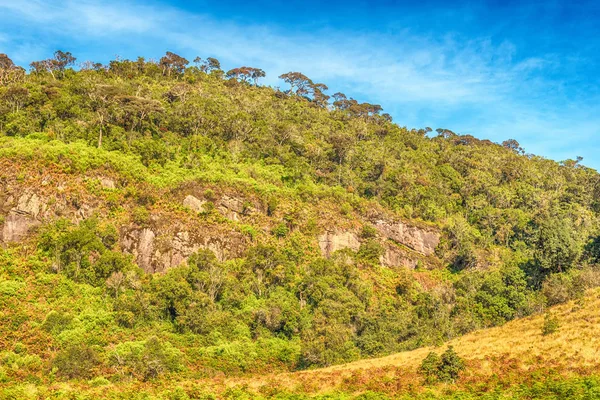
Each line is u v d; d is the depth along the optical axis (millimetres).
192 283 71062
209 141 101062
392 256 93562
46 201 73438
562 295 64875
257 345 64625
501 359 45312
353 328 69562
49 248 69188
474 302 76688
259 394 42250
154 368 50875
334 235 89812
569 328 49844
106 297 65375
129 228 75562
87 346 55062
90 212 75188
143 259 74375
